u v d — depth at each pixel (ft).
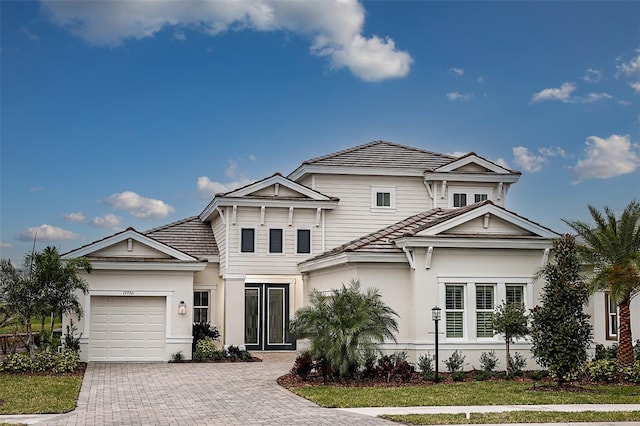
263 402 57.47
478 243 77.82
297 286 104.63
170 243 107.65
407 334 78.48
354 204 107.76
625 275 71.00
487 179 109.29
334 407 54.39
